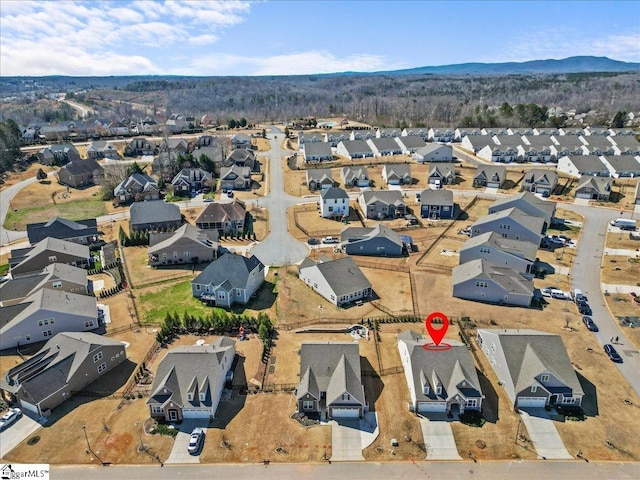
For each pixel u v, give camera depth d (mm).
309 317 60000
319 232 89562
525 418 42875
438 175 118688
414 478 36781
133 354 52969
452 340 52188
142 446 39812
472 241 75188
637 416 43188
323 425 42188
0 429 41719
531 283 64312
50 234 83062
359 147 144125
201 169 120812
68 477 36875
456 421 42594
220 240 86188
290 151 156875
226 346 49812
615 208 98438
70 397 45875
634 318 59406
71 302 58625
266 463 38219
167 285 69562
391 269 74125
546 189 107688
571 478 36719
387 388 46875
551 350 47031
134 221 89500
